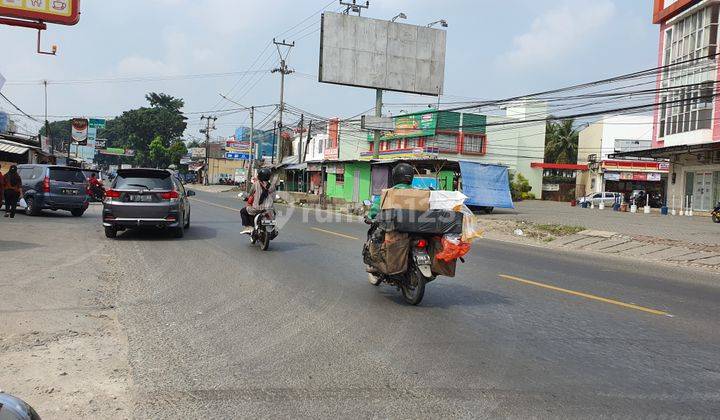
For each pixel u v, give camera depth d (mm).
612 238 16797
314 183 48688
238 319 6254
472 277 9516
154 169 13547
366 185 37469
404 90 32750
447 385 4359
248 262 10344
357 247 12969
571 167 52844
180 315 6383
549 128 62562
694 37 28156
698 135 28125
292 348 5230
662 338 5867
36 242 11938
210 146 100562
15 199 17672
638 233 17672
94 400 3951
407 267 7125
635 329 6227
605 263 12547
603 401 4109
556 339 5715
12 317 5914
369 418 3752
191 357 4930
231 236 14539
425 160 29344
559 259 12852
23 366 4539
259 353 5066
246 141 92188
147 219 13188
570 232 18500
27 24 13773
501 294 8047
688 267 12766
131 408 3846
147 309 6641
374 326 6062
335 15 31203
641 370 4816
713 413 3938
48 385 4180
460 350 5258
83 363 4676
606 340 5730
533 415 3836
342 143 55844
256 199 12203
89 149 85875
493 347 5379
